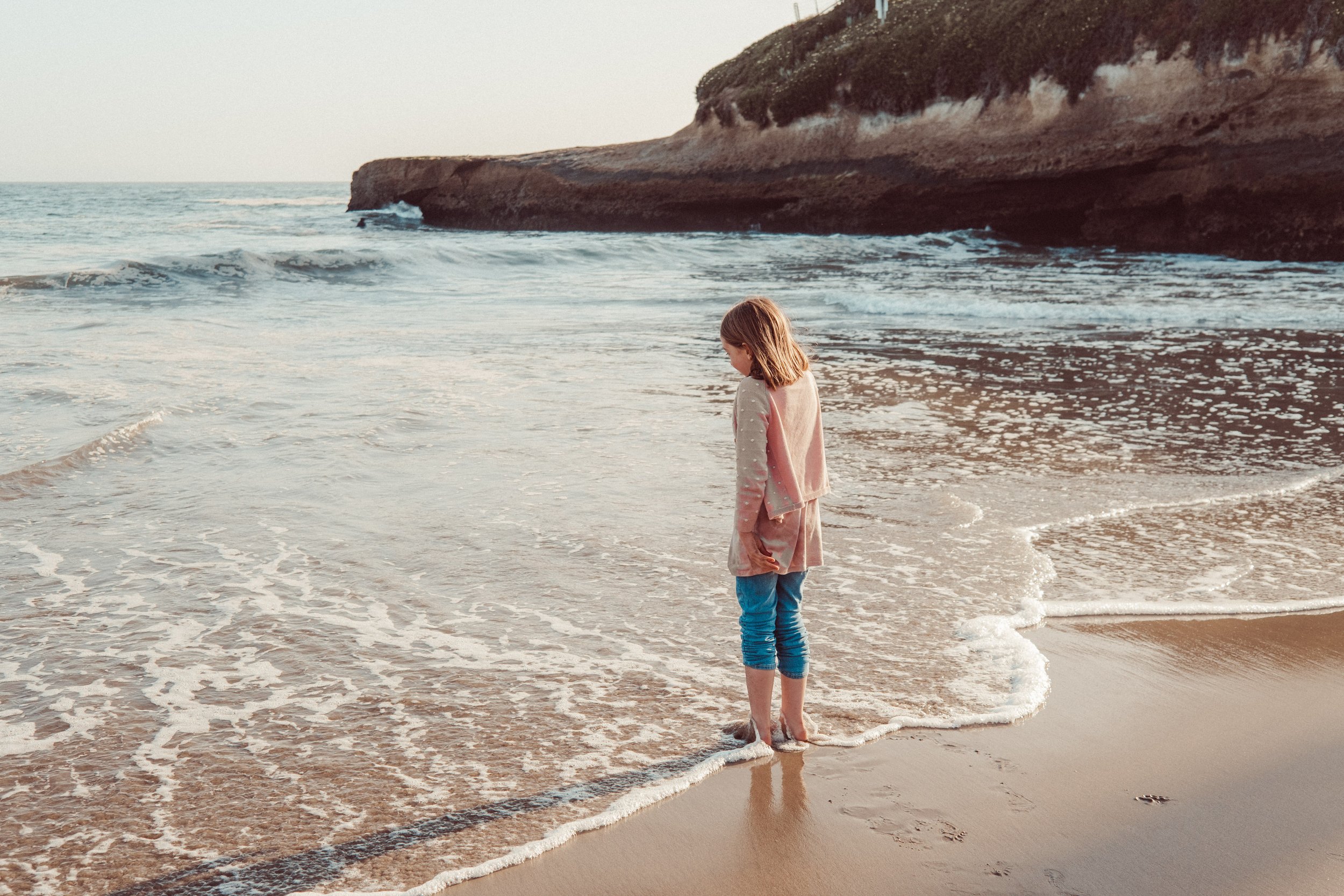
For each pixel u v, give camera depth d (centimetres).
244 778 283
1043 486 600
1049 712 325
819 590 430
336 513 534
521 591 431
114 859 244
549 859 247
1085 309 1419
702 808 270
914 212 3278
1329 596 430
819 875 239
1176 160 2791
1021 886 232
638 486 588
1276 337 1230
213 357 983
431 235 3553
